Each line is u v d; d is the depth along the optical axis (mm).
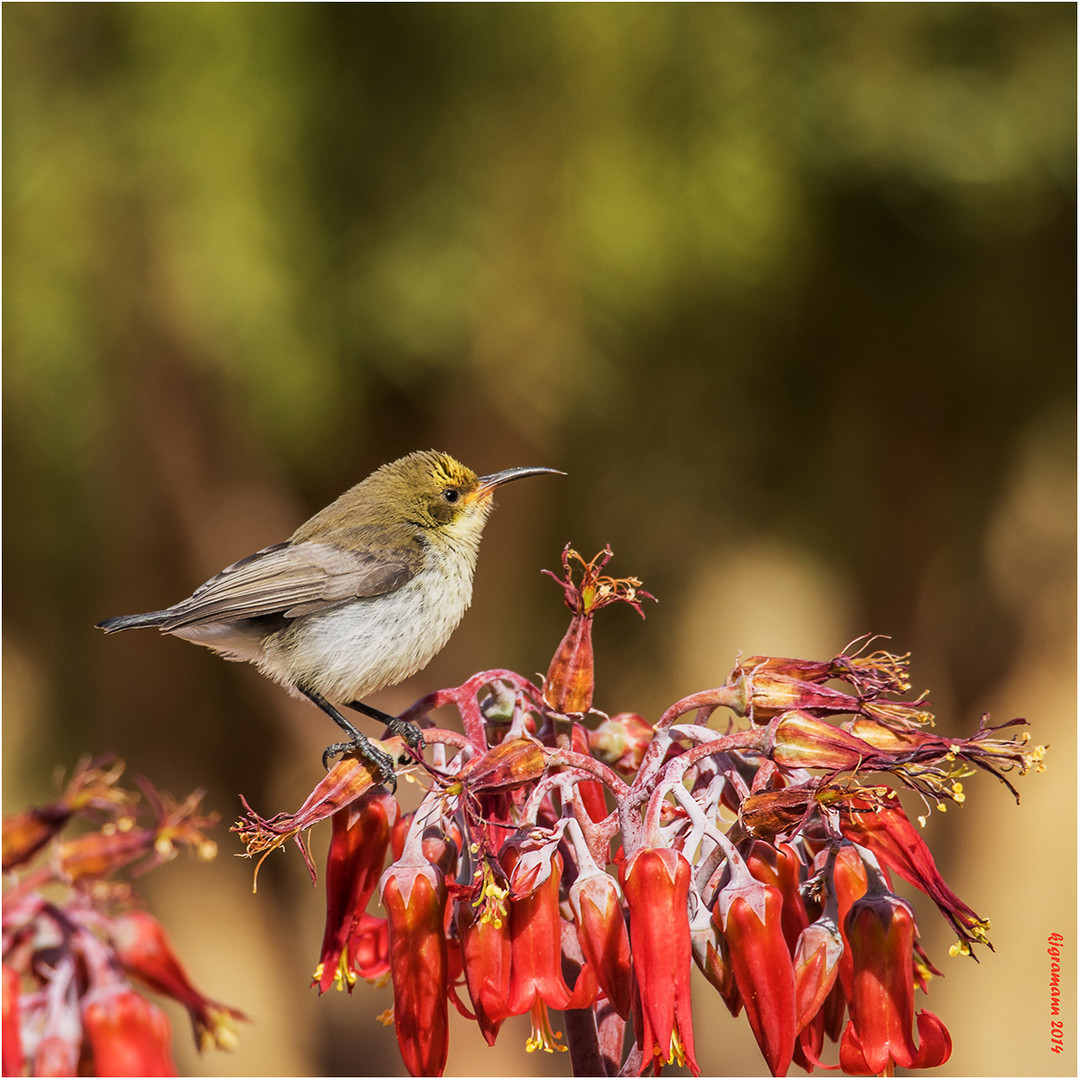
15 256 11078
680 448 13523
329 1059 12680
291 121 10938
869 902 3797
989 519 15406
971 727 15609
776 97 11922
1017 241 13508
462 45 11227
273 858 13047
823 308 13742
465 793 3783
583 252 11367
